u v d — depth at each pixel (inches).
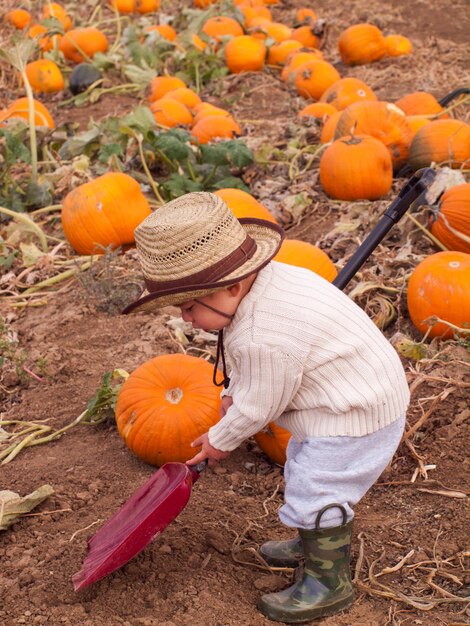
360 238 246.4
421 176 150.3
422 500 150.8
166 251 112.5
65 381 198.2
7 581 131.0
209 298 115.0
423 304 197.2
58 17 524.4
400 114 297.9
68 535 142.9
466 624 120.3
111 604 124.6
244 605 124.4
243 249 114.7
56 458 169.0
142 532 123.3
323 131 317.1
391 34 497.4
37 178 299.1
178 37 448.5
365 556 137.3
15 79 443.8
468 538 139.3
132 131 290.2
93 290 232.4
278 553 135.2
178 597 124.9
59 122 393.4
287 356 113.4
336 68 455.5
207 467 164.6
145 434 158.9
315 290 118.6
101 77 433.7
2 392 197.3
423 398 173.6
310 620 121.0
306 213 276.5
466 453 161.5
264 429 161.8
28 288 248.1
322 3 570.6
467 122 354.0
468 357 186.9
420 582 131.0
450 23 505.0
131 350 207.3
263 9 534.0
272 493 157.5
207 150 285.4
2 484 159.9
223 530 144.2
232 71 443.5
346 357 116.5
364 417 117.5
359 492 119.8
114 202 252.7
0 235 273.9
